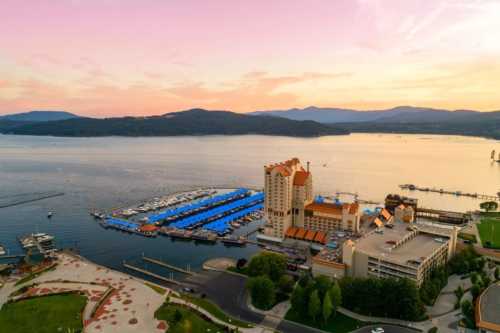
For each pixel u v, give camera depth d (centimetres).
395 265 16412
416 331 14075
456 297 16750
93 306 16262
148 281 19812
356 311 15600
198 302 16738
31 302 16550
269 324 14825
